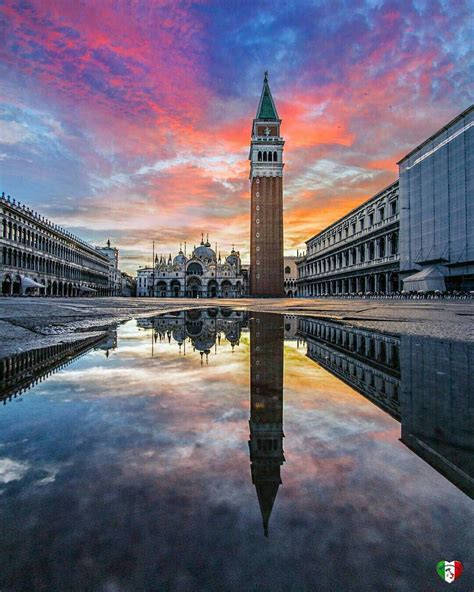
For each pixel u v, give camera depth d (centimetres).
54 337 870
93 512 176
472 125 4319
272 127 10606
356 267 7688
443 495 192
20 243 6512
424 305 2853
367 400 371
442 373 496
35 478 209
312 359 609
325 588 128
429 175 5088
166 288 15250
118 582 133
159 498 188
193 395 391
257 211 10300
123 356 630
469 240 4375
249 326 1205
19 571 140
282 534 160
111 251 16700
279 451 247
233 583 131
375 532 161
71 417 317
